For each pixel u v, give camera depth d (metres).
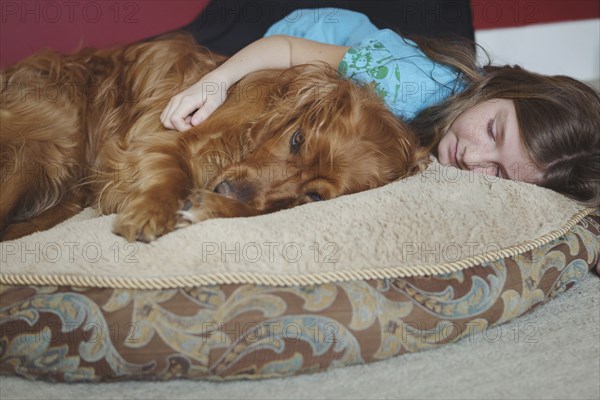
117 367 1.45
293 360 1.48
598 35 4.50
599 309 1.81
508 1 4.37
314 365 1.50
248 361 1.46
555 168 2.14
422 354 1.62
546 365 1.56
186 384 1.50
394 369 1.55
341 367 1.56
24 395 1.43
